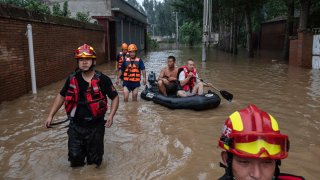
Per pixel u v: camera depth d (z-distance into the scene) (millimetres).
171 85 9219
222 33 42250
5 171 4773
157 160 5121
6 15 8953
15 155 5332
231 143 1644
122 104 8969
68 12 21500
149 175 4617
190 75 8844
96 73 4672
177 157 5230
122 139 6070
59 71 13406
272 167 1640
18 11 9750
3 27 8844
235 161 1661
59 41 13383
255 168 1628
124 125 6957
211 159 5133
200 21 43156
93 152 4750
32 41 10109
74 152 4676
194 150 5508
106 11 25703
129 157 5242
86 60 4551
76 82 4609
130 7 32938
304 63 18094
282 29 37750
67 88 4672
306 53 17938
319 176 4598
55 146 5711
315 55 17484
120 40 27656
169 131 6539
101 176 4594
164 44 69125
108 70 17562
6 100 9062
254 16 48438
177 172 4688
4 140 6008
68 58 14578
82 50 4555
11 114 7770
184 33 65250
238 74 15523
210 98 8273
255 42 47312
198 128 6742
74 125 4723
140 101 9383
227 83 12672
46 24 11984
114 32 24266
